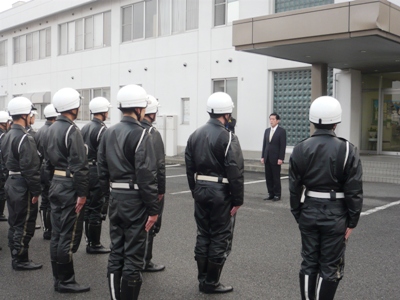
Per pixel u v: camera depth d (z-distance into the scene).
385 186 11.52
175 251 6.13
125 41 21.34
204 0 17.86
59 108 4.82
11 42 28.67
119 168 4.04
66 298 4.57
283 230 7.21
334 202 3.76
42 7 25.09
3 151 5.43
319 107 3.82
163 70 19.55
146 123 5.23
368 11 10.12
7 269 5.50
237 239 6.69
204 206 4.63
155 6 19.84
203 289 4.71
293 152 3.92
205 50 17.92
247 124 16.77
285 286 4.85
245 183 12.27
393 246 6.25
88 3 22.50
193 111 18.48
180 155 19.00
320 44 11.34
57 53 24.95
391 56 12.72
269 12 15.91
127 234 4.05
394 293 4.61
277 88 16.11
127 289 4.01
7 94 29.31
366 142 15.80
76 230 4.79
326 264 3.75
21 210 5.34
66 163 4.77
